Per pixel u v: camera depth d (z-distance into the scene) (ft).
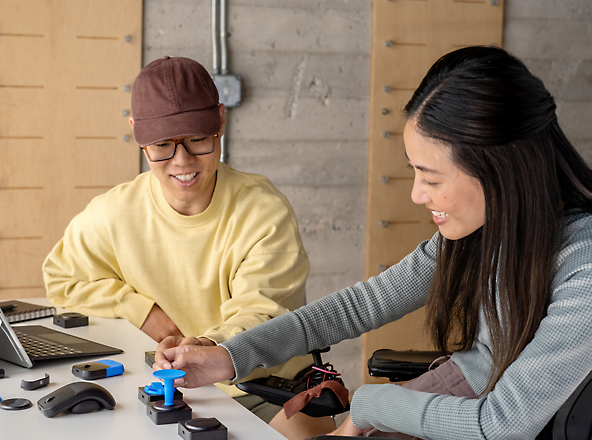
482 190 2.64
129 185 4.94
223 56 8.00
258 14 8.13
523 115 2.50
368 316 3.62
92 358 3.45
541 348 2.44
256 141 8.31
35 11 7.39
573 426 2.74
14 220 7.59
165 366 3.07
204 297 4.74
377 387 3.03
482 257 2.71
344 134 8.57
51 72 7.52
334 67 8.43
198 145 4.33
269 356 3.36
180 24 7.93
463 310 3.35
